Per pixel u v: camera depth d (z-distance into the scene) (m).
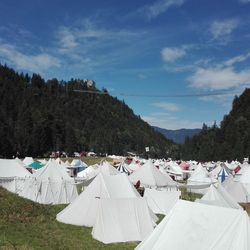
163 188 33.19
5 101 171.00
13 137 124.69
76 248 14.92
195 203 12.41
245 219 11.06
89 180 28.78
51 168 30.33
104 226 17.09
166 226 12.47
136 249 12.58
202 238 11.38
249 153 142.38
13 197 21.00
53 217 20.89
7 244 13.30
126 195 21.16
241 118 174.25
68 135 151.25
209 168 82.62
